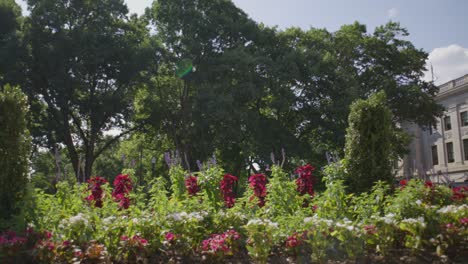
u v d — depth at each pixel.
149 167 34.12
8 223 5.94
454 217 6.00
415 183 7.30
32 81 27.20
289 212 7.37
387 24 35.56
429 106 32.50
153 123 30.97
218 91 27.16
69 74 26.78
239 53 27.52
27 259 4.99
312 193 8.93
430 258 5.36
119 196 8.66
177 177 9.20
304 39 32.53
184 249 5.52
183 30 29.89
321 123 29.45
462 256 5.44
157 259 5.47
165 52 29.52
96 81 29.25
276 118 32.78
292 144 28.59
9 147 6.68
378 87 32.25
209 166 9.23
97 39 28.06
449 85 46.41
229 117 25.70
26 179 6.88
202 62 29.41
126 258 5.35
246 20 31.00
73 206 7.57
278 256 5.59
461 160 44.47
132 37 30.42
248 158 30.33
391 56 34.25
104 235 5.49
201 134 29.22
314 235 5.26
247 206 7.70
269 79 28.59
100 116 27.95
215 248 5.34
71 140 28.95
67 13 28.34
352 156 8.41
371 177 8.17
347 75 29.77
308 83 29.41
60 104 27.12
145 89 31.48
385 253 5.46
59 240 5.32
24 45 25.86
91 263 5.12
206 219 6.21
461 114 44.91
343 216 6.55
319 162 30.44
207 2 30.84
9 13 27.50
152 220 5.83
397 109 32.31
